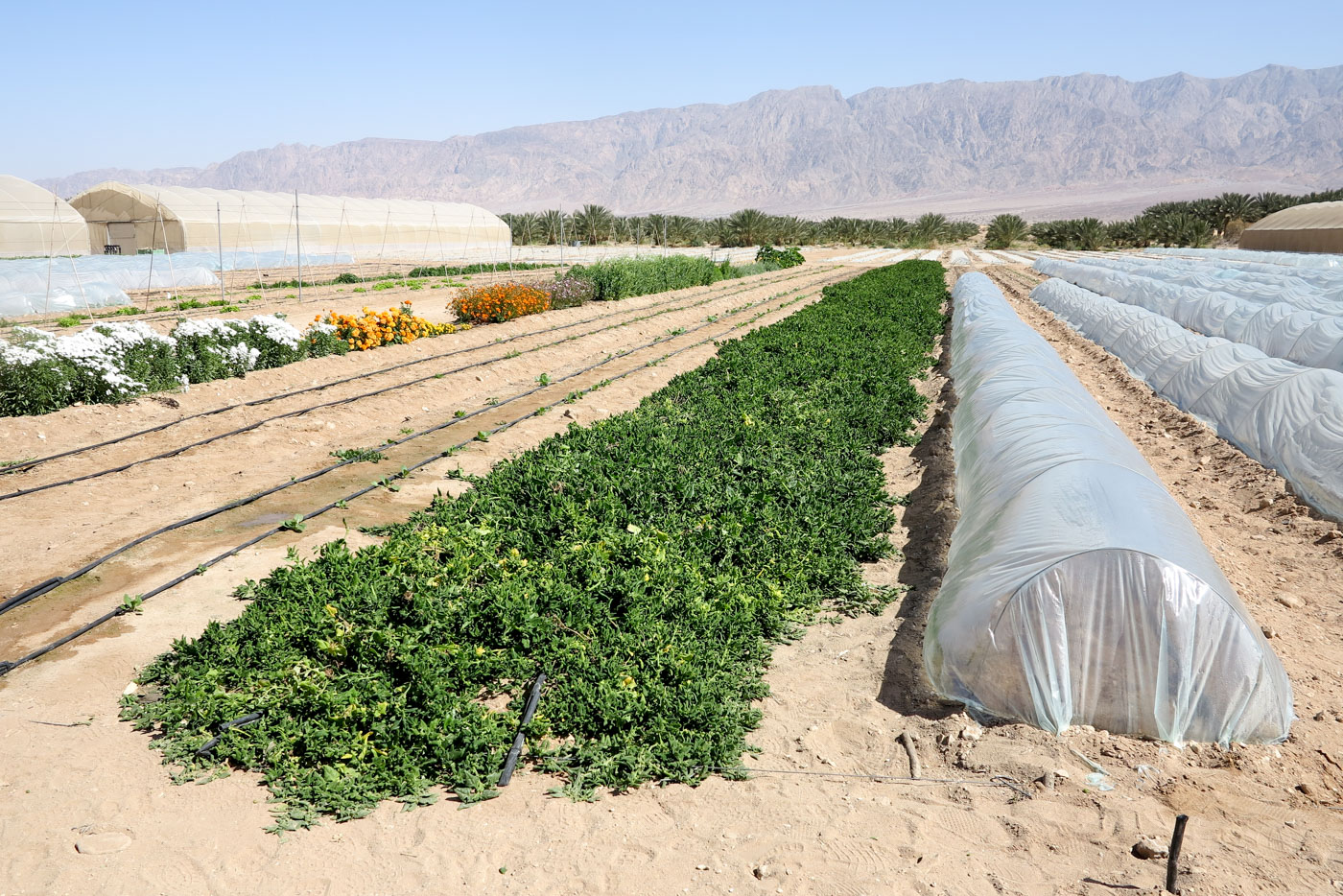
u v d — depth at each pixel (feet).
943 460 39.65
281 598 23.80
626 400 53.26
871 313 82.99
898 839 16.35
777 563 27.40
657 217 263.08
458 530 28.22
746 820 16.92
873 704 21.11
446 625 22.16
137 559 28.09
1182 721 19.26
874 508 33.76
